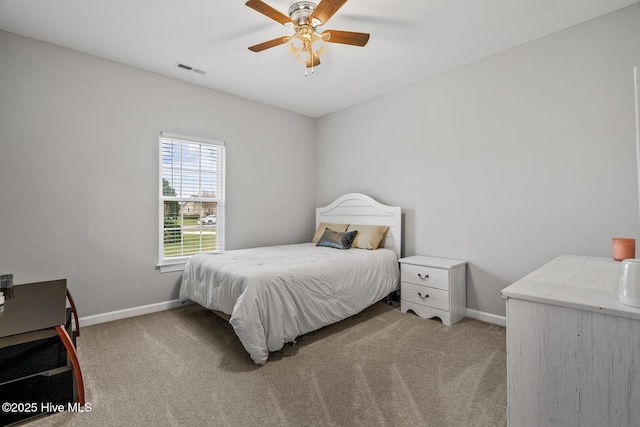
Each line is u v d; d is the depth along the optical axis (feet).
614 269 5.49
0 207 8.27
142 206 10.64
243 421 5.23
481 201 10.12
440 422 5.19
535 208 8.99
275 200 14.66
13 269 8.45
